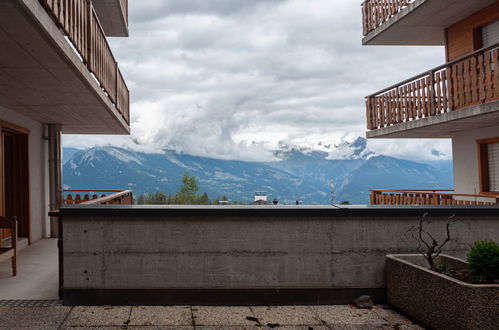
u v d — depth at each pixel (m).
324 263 4.72
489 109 8.18
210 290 4.61
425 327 3.95
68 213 4.50
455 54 11.52
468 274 4.00
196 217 4.61
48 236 10.09
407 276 4.25
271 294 4.66
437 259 4.61
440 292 3.75
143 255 4.57
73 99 6.95
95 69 6.20
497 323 3.43
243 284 4.64
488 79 8.30
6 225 5.97
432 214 4.81
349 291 4.74
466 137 11.62
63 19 4.46
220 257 4.63
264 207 4.68
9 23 3.66
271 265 4.67
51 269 6.39
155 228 4.58
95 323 3.98
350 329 3.92
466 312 3.46
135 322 4.03
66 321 4.03
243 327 3.94
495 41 10.26
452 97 9.45
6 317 4.12
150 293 4.57
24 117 8.79
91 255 4.54
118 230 4.56
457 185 12.22
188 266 4.60
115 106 8.66
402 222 4.81
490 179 10.88
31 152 9.20
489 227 4.90
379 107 12.60
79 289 4.52
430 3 10.13
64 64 4.88
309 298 4.70
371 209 4.75
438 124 10.04
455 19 11.22
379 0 12.45
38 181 9.58
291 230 4.69
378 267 4.78
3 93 6.41
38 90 6.23
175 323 4.02
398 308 4.43
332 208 4.71
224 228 4.64
